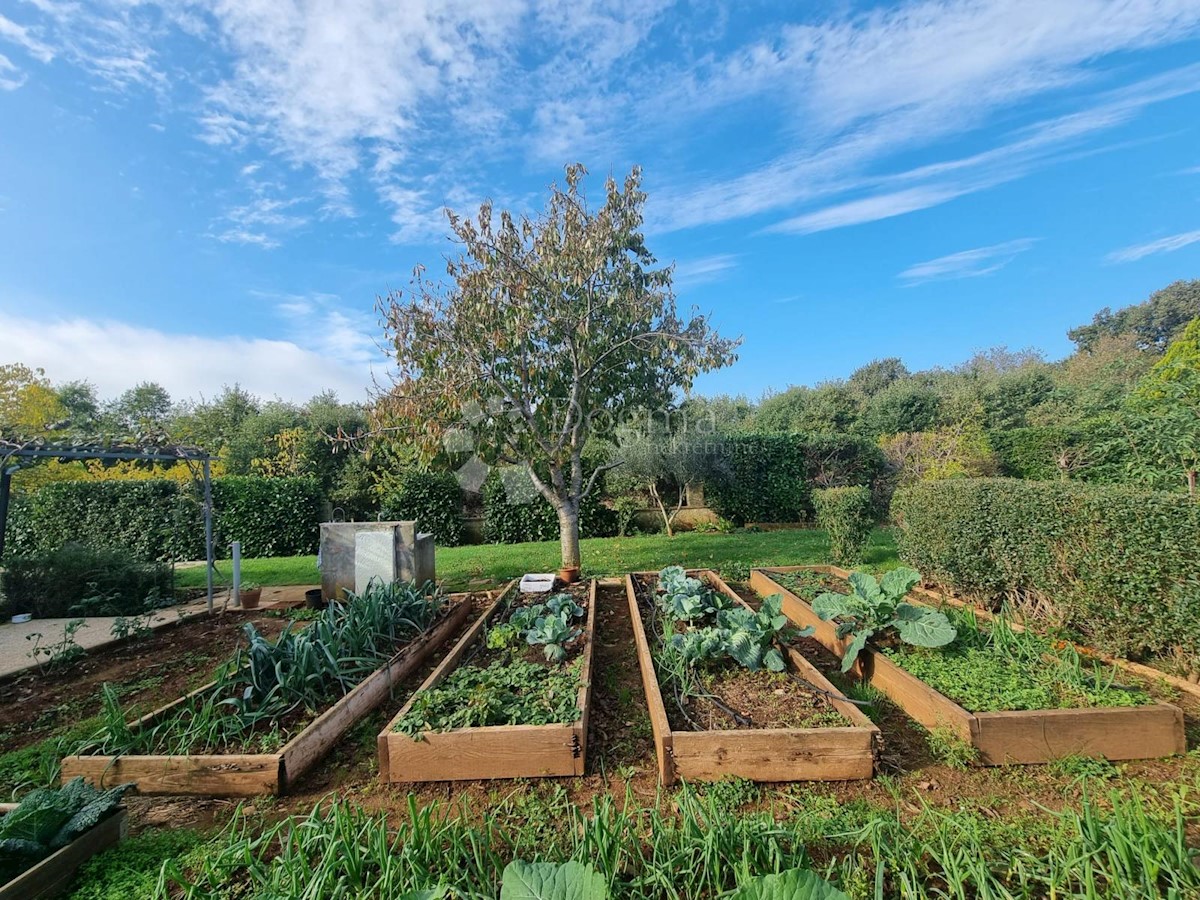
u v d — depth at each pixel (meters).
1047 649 3.69
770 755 2.68
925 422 19.98
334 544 6.89
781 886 1.40
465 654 4.36
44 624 6.30
